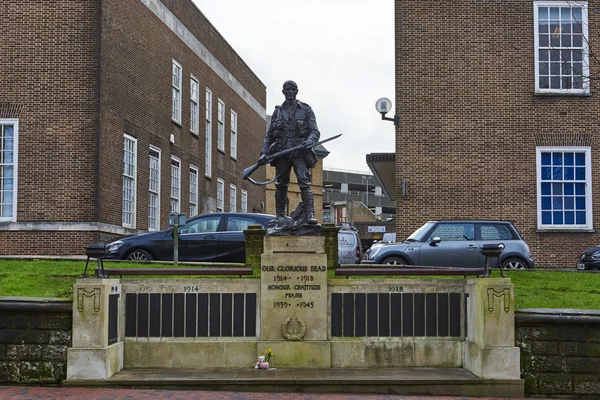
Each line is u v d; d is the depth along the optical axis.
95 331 12.05
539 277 18.02
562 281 17.33
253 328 13.08
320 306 13.00
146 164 30.95
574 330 12.31
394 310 13.14
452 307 13.20
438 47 26.41
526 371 12.27
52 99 26.09
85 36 26.22
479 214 26.06
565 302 14.44
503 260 21.81
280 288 13.00
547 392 12.25
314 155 14.37
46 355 12.18
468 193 26.11
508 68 26.41
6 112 26.09
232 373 12.38
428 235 22.11
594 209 26.19
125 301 13.05
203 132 39.47
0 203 26.05
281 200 14.34
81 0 26.25
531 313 12.32
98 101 26.12
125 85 28.64
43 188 25.92
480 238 22.00
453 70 26.36
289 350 12.93
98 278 12.22
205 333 13.06
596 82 26.30
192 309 13.07
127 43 28.83
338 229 18.55
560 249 26.11
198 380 11.80
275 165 14.35
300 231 13.72
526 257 21.80
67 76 26.12
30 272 16.66
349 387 11.81
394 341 13.06
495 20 26.48
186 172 36.50
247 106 49.41
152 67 31.66
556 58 26.64
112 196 27.23
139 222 30.09
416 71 26.41
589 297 14.98
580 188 26.36
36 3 26.27
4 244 25.72
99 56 26.19
